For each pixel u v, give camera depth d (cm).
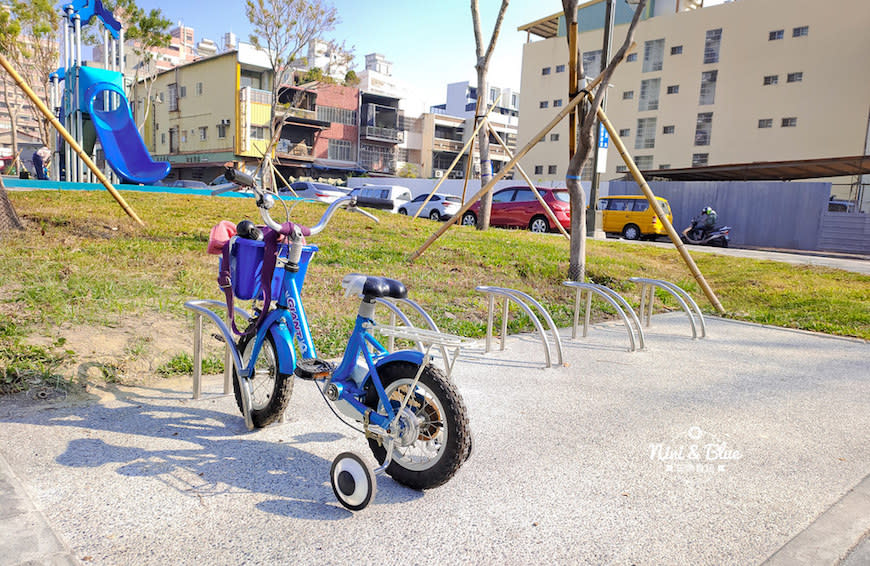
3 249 783
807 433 414
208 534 258
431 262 1038
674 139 4084
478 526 276
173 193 1598
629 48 757
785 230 2505
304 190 2625
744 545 270
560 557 254
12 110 3108
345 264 943
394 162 6016
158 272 752
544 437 387
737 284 1160
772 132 3688
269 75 4847
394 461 316
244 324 580
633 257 1398
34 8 2827
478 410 432
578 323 778
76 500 277
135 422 373
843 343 718
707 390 506
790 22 3575
